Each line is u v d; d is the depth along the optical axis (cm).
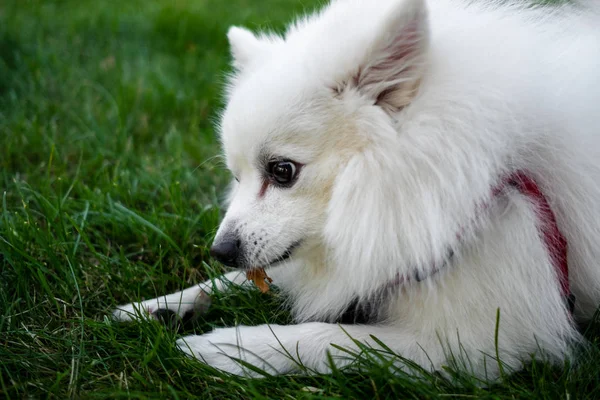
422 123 82
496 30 85
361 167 83
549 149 84
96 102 135
